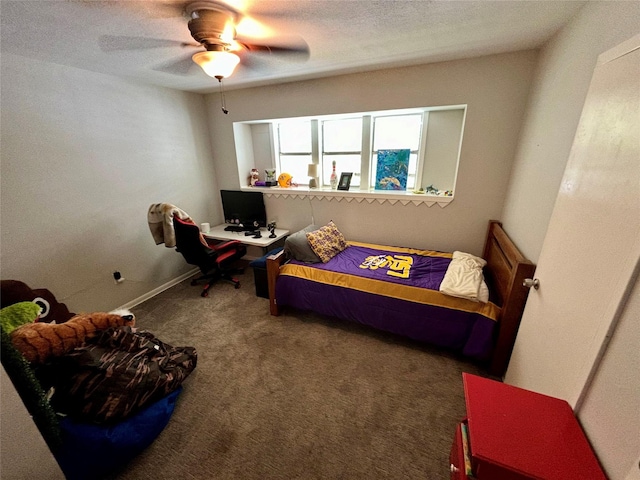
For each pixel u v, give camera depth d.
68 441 1.27
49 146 2.13
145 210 2.94
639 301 0.66
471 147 2.46
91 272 2.51
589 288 0.89
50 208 2.18
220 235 3.42
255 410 1.66
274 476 1.32
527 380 1.29
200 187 3.59
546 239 1.30
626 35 1.02
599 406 0.76
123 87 2.58
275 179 3.71
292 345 2.23
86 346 1.52
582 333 0.90
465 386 0.98
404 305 2.09
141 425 1.41
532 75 2.11
